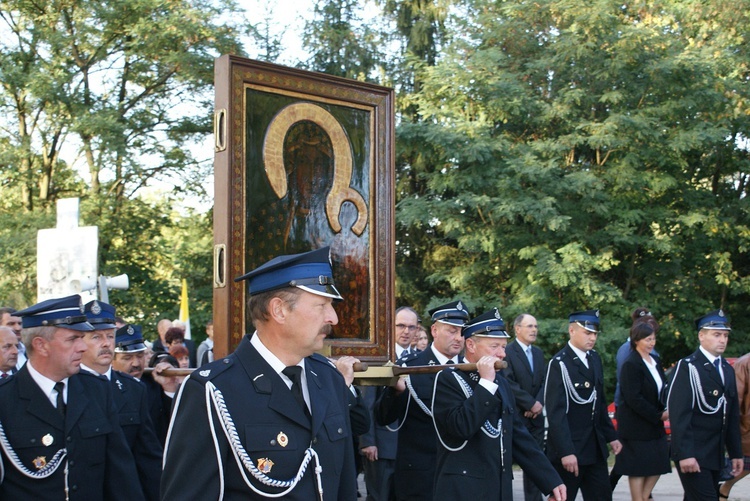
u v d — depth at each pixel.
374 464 9.23
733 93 20.84
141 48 22.20
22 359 7.36
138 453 5.89
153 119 23.97
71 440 4.87
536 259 19.45
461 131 19.20
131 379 6.04
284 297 3.43
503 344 6.47
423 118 20.17
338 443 3.49
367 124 6.21
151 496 5.85
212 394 3.30
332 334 5.88
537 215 18.39
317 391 3.54
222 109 5.52
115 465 5.14
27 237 20.81
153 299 23.02
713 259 21.22
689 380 8.41
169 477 3.29
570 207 19.77
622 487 12.93
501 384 6.35
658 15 21.80
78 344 4.89
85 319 4.96
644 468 9.09
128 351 6.71
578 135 19.53
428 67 20.55
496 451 6.14
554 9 20.06
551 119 20.38
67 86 22.30
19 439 4.74
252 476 3.26
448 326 6.96
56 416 4.86
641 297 21.08
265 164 5.64
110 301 22.44
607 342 18.66
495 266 21.05
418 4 24.66
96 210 22.56
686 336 21.36
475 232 19.94
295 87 5.83
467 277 20.73
